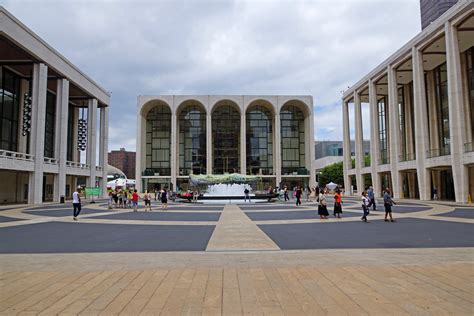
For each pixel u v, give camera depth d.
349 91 59.75
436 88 44.84
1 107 39.81
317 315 4.56
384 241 11.12
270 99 73.38
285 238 11.90
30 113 39.16
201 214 22.50
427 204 31.30
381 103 60.09
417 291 5.58
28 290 5.82
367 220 17.97
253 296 5.38
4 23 30.98
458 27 33.56
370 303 5.02
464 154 32.12
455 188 33.19
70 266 7.68
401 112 54.31
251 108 77.75
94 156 51.94
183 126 76.88
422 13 56.00
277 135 72.31
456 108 33.00
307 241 11.22
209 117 71.62
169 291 5.68
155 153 76.06
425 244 10.49
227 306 4.93
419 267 7.28
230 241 11.24
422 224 15.94
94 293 5.62
